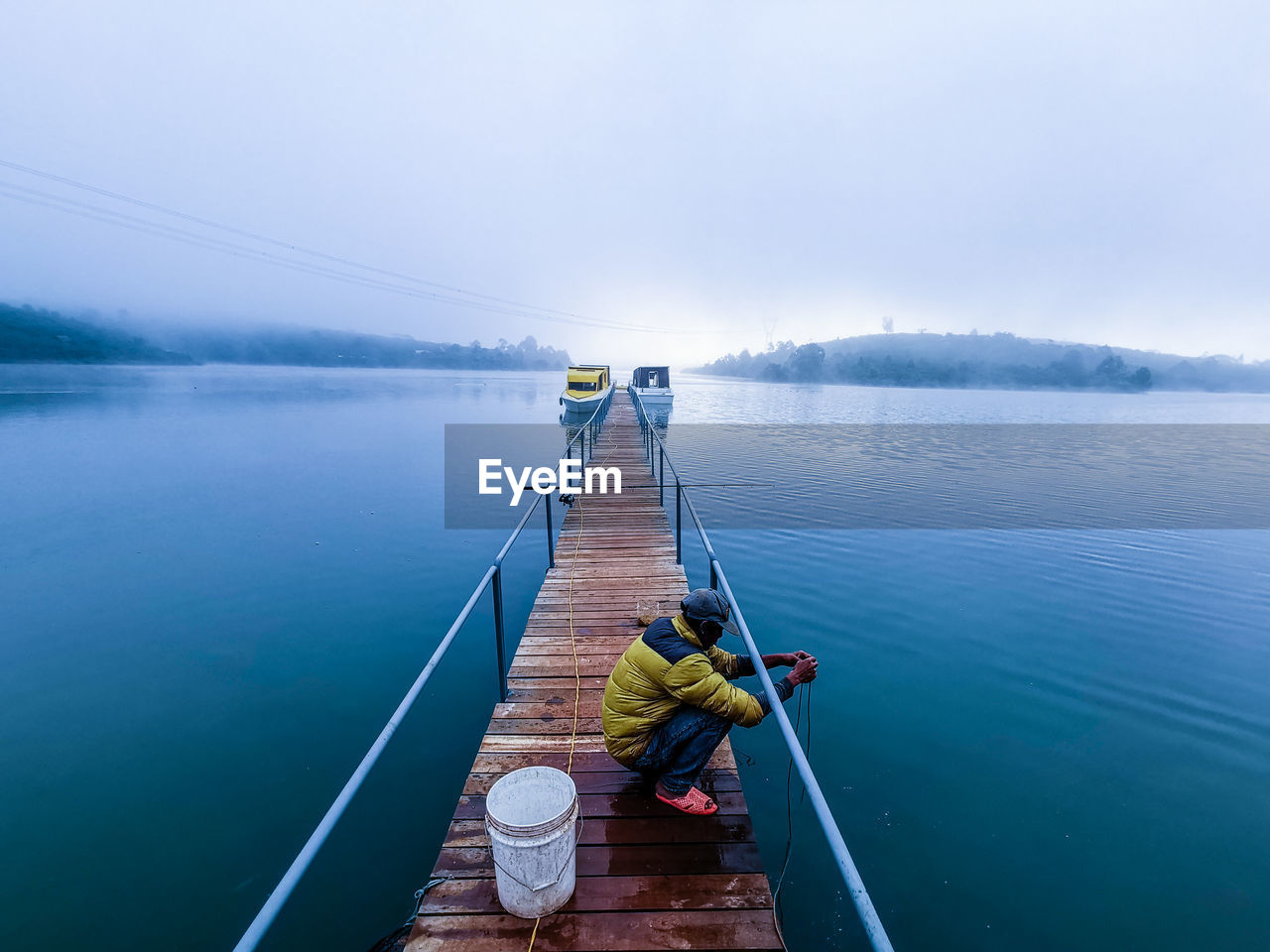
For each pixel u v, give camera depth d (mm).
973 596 8258
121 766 4906
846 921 3422
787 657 3084
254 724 5496
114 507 13531
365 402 47562
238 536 11445
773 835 4055
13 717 5629
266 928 1572
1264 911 3535
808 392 88312
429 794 4508
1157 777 4691
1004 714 5508
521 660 4875
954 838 4066
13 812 4383
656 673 2793
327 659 6695
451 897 2617
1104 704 5680
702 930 2445
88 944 3350
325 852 3963
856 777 4652
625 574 6949
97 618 7789
